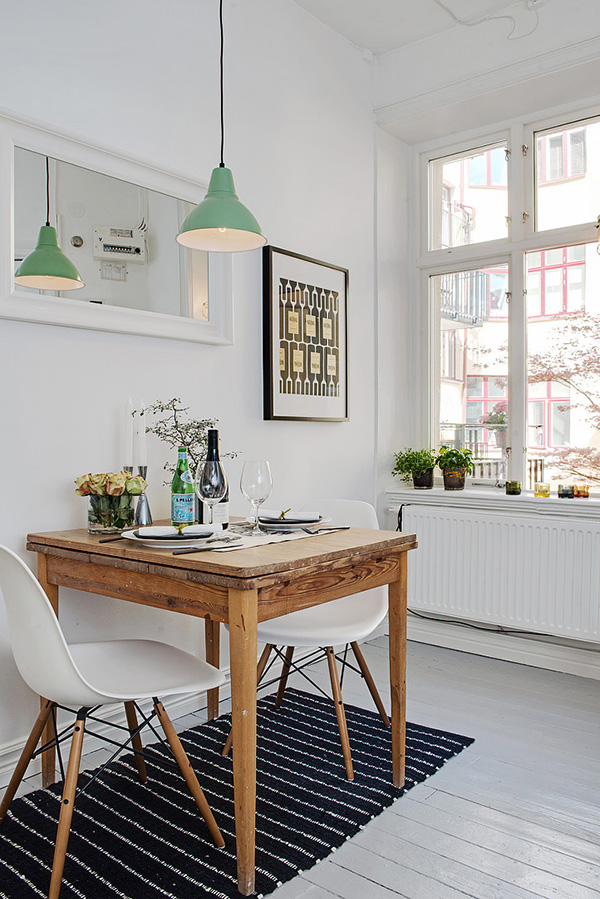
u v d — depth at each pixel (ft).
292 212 10.03
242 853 5.06
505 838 5.87
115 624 7.64
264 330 9.46
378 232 11.83
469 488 12.15
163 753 7.35
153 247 7.88
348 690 9.31
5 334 6.63
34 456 6.87
